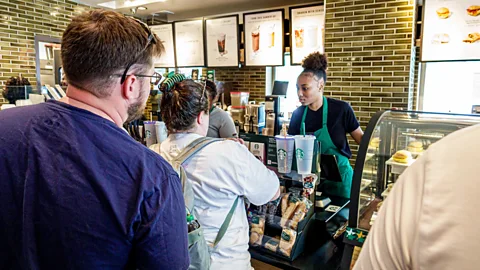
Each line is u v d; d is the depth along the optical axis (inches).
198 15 237.0
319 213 61.9
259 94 217.5
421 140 56.9
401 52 140.8
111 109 29.7
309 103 88.9
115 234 26.1
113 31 28.1
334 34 156.1
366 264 21.4
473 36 127.7
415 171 20.6
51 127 27.4
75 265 25.5
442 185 17.9
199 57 211.3
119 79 29.1
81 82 28.5
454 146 18.9
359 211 51.4
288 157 59.0
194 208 45.6
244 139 66.7
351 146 154.3
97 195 26.0
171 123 49.0
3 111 29.4
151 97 133.1
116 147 27.7
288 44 181.8
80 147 26.7
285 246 54.8
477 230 15.9
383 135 59.0
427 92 156.2
